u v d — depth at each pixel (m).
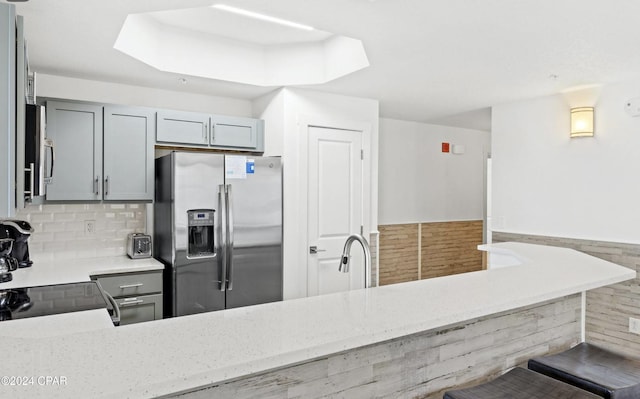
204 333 1.14
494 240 4.39
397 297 1.52
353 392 1.38
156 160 3.56
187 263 3.22
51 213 3.31
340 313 1.33
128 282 3.09
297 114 3.78
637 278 3.36
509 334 1.86
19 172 1.66
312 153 3.88
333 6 2.16
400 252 5.32
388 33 2.51
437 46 2.71
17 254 2.99
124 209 3.60
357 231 4.17
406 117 5.13
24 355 0.99
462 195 5.93
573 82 3.52
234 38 3.49
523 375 1.61
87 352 1.00
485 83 3.58
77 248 3.42
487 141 6.17
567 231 3.82
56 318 1.65
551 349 2.04
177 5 2.16
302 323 1.23
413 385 1.53
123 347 1.04
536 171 4.05
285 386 1.25
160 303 3.21
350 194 4.12
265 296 3.59
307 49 3.61
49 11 2.21
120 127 3.33
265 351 1.02
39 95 3.28
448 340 1.64
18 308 2.10
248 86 3.67
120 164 3.34
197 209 3.26
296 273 3.78
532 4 2.11
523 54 2.86
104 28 2.43
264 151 3.99
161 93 3.77
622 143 3.48
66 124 3.13
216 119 3.73
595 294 3.61
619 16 2.24
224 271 3.35
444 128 5.75
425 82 3.54
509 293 1.58
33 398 0.79
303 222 3.82
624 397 1.51
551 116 3.95
